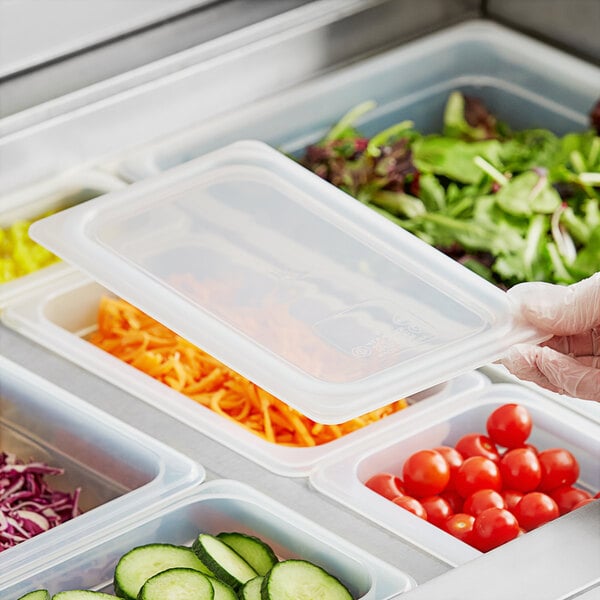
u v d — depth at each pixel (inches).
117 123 97.3
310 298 72.7
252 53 103.2
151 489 72.0
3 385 80.7
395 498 74.1
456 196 104.1
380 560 67.9
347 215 80.4
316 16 107.0
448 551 68.9
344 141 103.8
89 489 79.3
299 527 69.9
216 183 82.4
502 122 115.8
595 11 111.2
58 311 89.0
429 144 107.5
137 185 80.9
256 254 76.4
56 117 94.0
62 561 67.8
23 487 78.4
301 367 67.0
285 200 81.5
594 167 106.0
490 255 97.3
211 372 85.5
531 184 102.0
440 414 79.7
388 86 111.3
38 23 93.2
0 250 93.2
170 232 77.4
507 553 64.9
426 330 70.6
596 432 79.0
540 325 71.0
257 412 83.2
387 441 77.5
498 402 81.0
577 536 66.1
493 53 115.3
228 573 66.9
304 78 107.7
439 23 115.9
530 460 77.5
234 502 71.8
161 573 65.9
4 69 92.8
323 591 65.5
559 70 112.0
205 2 102.4
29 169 93.6
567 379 70.7
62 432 79.1
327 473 74.1
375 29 111.1
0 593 66.0
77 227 75.8
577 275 96.7
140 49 99.5
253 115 103.2
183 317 69.1
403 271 75.9
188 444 75.5
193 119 101.5
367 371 67.0
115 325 89.0
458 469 77.6
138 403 78.5
